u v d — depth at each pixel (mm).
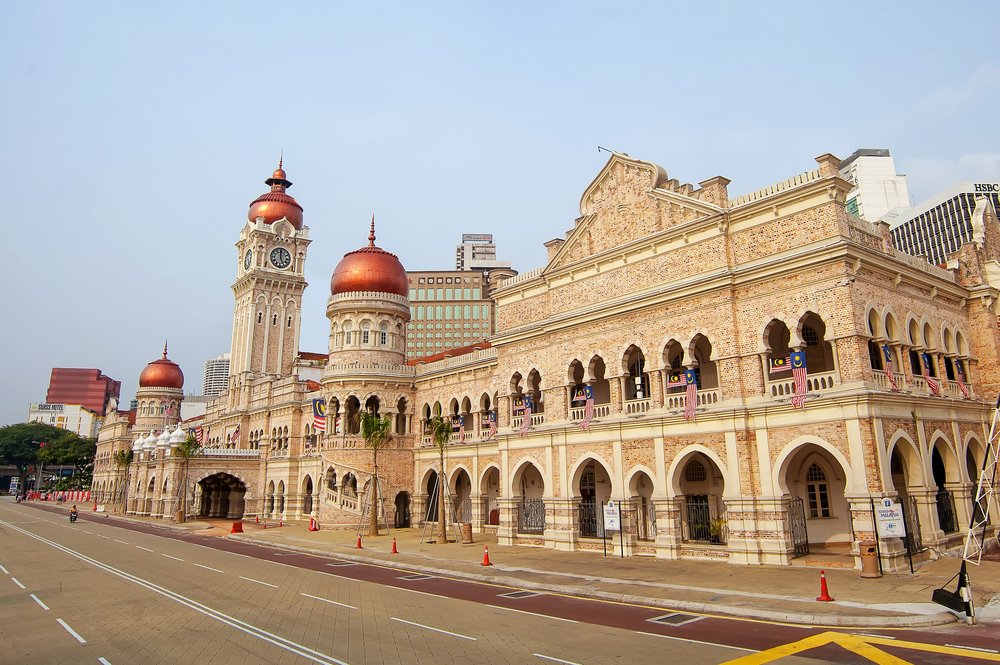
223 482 83312
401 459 60312
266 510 75375
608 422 36531
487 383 53281
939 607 19516
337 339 63031
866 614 18938
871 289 29891
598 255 38938
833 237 28922
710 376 36969
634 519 35219
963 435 33438
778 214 31203
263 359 89312
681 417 32969
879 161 155500
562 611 21359
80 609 22719
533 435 41594
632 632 18047
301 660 15617
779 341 34969
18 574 31969
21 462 180500
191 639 17953
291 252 94375
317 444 67250
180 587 27375
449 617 20438
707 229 33719
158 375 111000
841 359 28234
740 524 30062
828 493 33656
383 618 20344
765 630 18125
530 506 43719
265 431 78188
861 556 25266
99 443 129000
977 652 15234
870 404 27031
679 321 34156
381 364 61812
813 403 28359
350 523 57406
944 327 35375
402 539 47812
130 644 17562
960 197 124062
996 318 37625
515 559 34938
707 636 17453
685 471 37688
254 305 90000
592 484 42844
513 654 15773
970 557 28719
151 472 85562
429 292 185875
